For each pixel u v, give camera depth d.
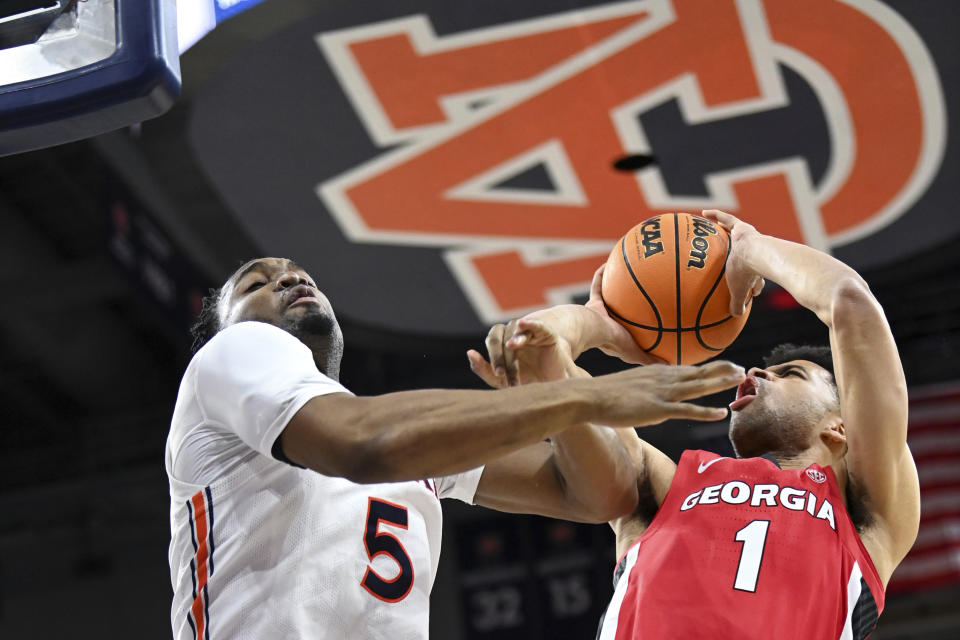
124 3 2.97
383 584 2.52
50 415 13.86
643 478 3.09
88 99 2.91
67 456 13.81
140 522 14.55
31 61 2.97
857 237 9.02
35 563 14.51
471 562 13.15
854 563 2.81
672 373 2.18
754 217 8.71
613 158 7.90
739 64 7.05
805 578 2.75
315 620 2.42
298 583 2.44
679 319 3.20
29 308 11.82
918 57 6.98
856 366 2.92
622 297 3.24
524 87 7.13
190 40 5.23
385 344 10.27
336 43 6.56
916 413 11.09
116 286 11.64
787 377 3.30
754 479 2.96
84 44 2.96
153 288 9.16
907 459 3.00
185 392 2.63
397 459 2.13
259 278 3.04
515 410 2.13
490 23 6.50
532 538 13.12
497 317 9.84
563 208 8.46
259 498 2.52
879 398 2.90
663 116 7.51
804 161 8.05
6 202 11.68
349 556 2.50
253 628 2.41
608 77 7.08
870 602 2.82
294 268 3.08
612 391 2.16
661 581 2.80
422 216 8.50
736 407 3.21
